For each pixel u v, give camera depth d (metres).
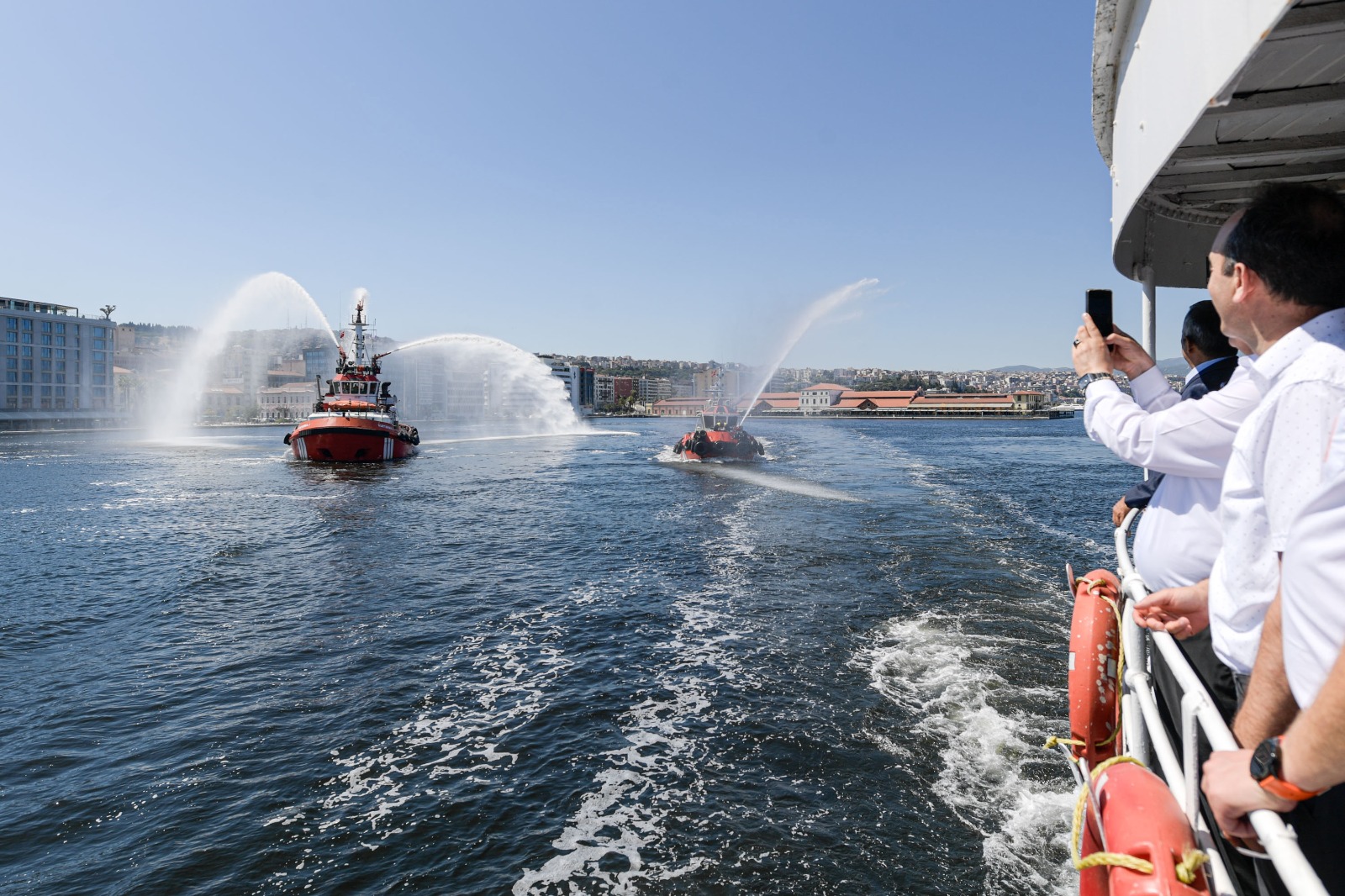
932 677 11.09
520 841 7.37
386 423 59.47
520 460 62.31
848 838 7.18
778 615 14.67
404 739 9.68
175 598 17.17
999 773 8.22
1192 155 4.16
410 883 6.79
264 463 60.28
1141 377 3.35
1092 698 3.10
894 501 32.66
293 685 11.62
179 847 7.40
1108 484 40.53
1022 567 18.44
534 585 17.84
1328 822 1.91
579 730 9.80
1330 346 1.84
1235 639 2.19
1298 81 3.21
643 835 7.39
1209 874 2.04
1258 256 1.95
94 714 10.60
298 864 7.11
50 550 23.44
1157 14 3.83
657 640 13.36
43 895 6.74
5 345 128.12
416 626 14.58
